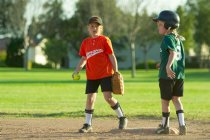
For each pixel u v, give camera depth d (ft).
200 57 527.81
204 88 176.45
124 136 57.72
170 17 60.34
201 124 72.84
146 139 55.26
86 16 442.50
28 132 62.34
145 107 103.35
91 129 62.64
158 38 427.33
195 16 485.97
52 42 542.16
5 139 55.77
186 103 115.03
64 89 164.35
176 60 59.82
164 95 59.98
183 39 61.21
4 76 279.08
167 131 59.88
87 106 63.00
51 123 72.84
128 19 307.58
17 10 426.51
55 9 476.13
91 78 62.64
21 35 463.83
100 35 62.90
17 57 533.55
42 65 538.06
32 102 114.21
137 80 238.89
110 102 63.36
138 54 548.31
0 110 93.09
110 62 62.23
